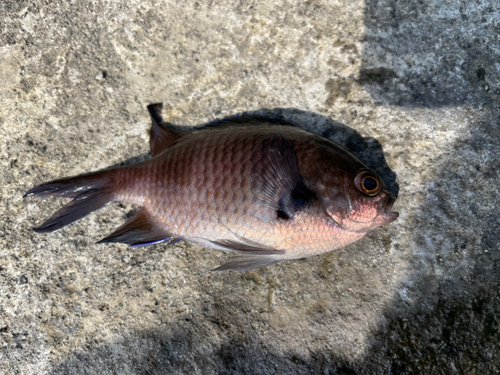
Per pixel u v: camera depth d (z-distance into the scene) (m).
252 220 0.14
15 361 0.16
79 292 0.16
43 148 0.16
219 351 0.16
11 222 0.16
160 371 0.16
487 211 0.16
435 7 0.15
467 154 0.16
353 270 0.16
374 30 0.15
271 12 0.15
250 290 0.16
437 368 0.15
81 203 0.15
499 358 0.15
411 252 0.16
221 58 0.16
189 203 0.14
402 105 0.16
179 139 0.15
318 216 0.14
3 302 0.16
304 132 0.15
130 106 0.16
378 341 0.15
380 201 0.14
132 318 0.16
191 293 0.16
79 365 0.16
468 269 0.16
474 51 0.15
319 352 0.16
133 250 0.16
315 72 0.16
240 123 0.16
